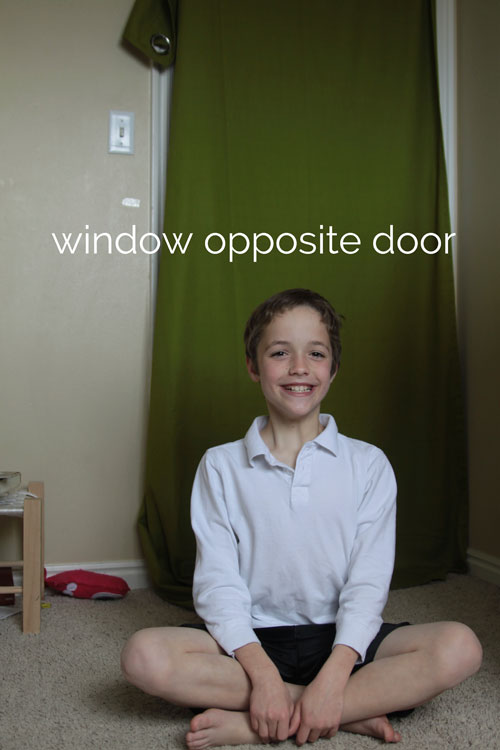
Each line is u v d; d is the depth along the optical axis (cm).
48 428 195
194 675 102
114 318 199
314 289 202
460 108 217
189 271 193
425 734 107
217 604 111
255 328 125
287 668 112
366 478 122
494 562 198
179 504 190
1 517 190
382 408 206
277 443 123
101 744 104
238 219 197
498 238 200
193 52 193
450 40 217
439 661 101
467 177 214
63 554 195
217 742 102
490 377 202
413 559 204
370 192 206
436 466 208
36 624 156
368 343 205
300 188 201
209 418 193
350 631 105
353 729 107
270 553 116
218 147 195
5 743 104
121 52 200
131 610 174
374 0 206
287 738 105
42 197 195
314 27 202
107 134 199
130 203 200
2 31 194
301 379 119
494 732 108
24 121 194
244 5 198
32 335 194
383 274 207
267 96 199
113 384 199
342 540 118
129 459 199
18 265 194
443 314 209
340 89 204
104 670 133
